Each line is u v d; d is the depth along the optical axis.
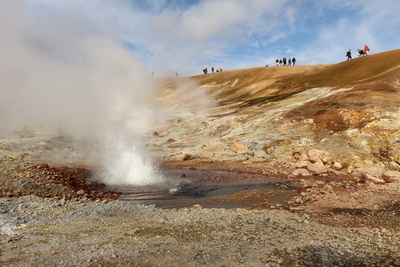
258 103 59.50
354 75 60.81
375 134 31.61
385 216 14.44
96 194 19.94
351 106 38.16
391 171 24.88
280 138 35.38
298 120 38.81
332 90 49.53
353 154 29.75
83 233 12.37
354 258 10.12
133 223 13.55
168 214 14.86
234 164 31.33
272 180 24.59
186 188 22.58
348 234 12.21
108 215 14.66
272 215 14.75
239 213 15.05
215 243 11.38
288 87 73.56
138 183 24.20
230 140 38.56
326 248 10.90
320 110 39.88
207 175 26.98
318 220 14.17
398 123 31.95
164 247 11.02
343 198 17.70
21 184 18.83
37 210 15.12
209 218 14.16
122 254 10.46
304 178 25.23
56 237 11.95
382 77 47.97
